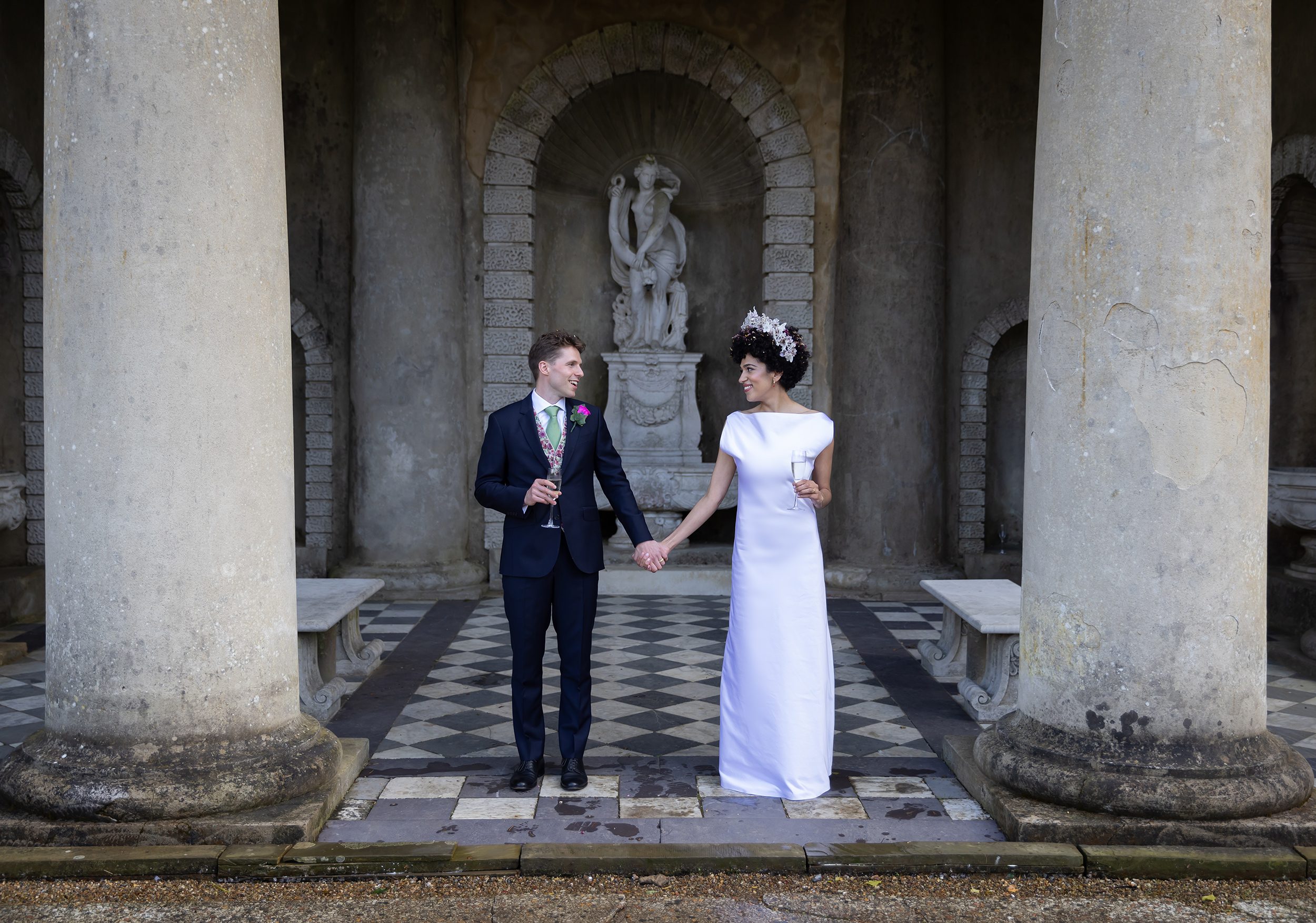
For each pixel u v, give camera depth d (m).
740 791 4.06
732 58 9.74
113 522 3.49
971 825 3.69
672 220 10.05
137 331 3.47
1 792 3.56
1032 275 3.88
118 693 3.50
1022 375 10.34
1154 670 3.50
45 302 3.66
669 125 10.37
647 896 3.20
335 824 3.68
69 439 3.54
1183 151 3.44
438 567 9.17
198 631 3.55
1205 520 3.48
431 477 9.22
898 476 9.34
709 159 10.47
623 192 10.02
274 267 3.79
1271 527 7.63
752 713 4.04
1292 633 6.98
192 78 3.50
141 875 3.28
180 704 3.53
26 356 8.48
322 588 6.11
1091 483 3.58
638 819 3.75
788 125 9.77
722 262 10.62
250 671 3.67
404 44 9.08
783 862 3.37
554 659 6.55
